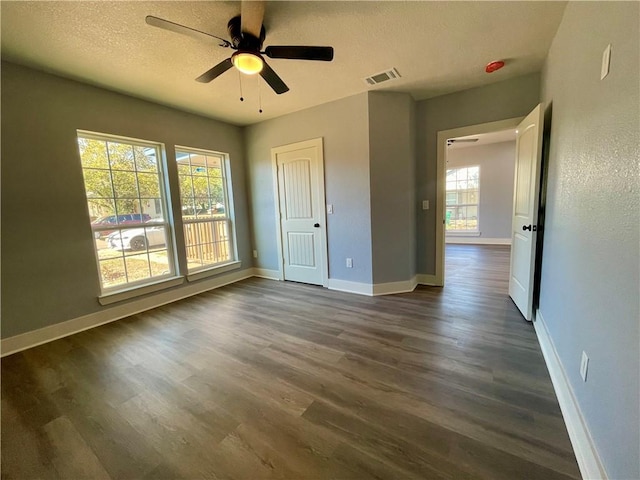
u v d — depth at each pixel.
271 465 1.26
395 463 1.24
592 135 1.31
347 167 3.44
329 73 2.67
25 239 2.40
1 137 2.25
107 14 1.75
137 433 1.47
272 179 4.14
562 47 1.91
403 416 1.51
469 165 7.00
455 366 1.93
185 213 3.70
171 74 2.55
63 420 1.57
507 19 1.93
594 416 1.15
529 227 2.47
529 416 1.47
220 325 2.75
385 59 2.44
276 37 2.07
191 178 3.78
